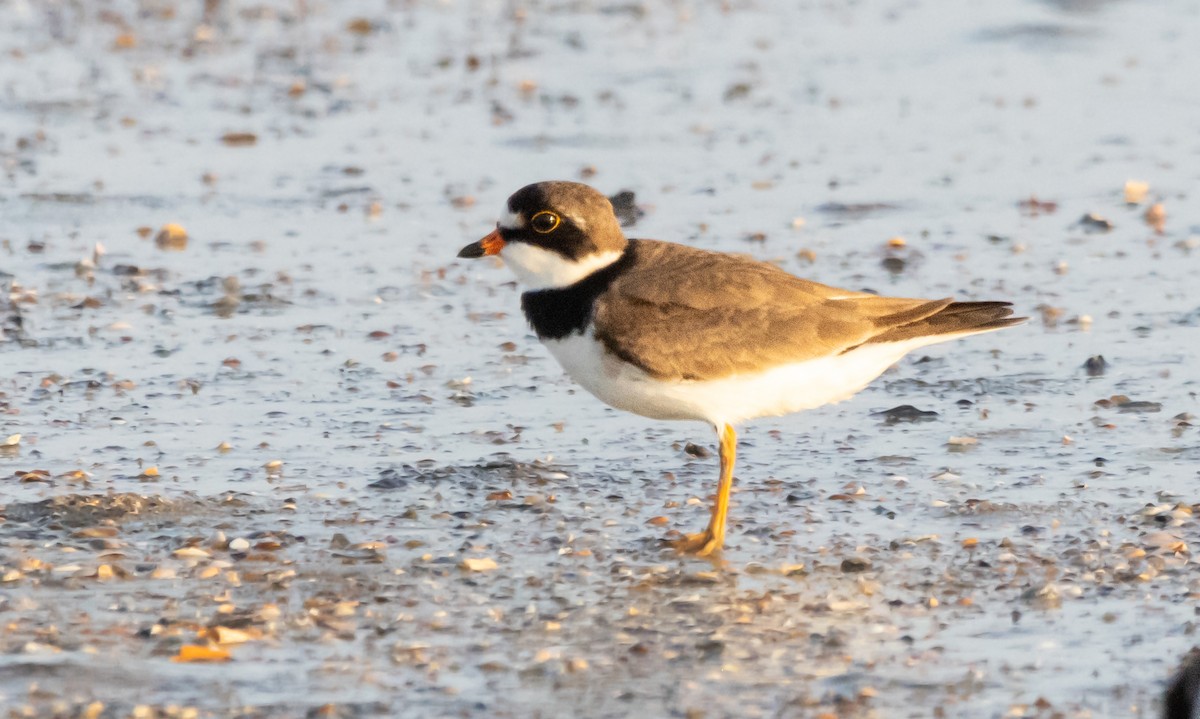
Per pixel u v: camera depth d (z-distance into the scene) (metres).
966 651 8.69
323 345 14.79
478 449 12.25
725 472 10.38
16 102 23.61
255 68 26.28
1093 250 17.91
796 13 30.83
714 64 27.03
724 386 10.20
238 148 21.88
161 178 20.28
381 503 11.02
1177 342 14.84
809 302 10.34
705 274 10.31
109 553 9.95
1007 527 10.60
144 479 11.37
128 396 13.27
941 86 25.64
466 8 30.89
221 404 13.14
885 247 18.02
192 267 17.02
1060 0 30.73
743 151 22.16
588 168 21.19
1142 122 23.44
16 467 11.56
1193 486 11.31
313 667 8.45
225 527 10.47
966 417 13.00
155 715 7.88
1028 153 22.00
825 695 8.16
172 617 9.02
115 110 23.47
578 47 28.16
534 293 10.52
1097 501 11.04
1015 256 17.70
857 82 25.92
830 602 9.39
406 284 16.70
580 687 8.25
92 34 27.98
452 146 22.22
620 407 10.60
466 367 14.30
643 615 9.21
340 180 20.48
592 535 10.50
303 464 11.80
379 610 9.23
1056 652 8.66
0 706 7.91
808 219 19.14
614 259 10.45
